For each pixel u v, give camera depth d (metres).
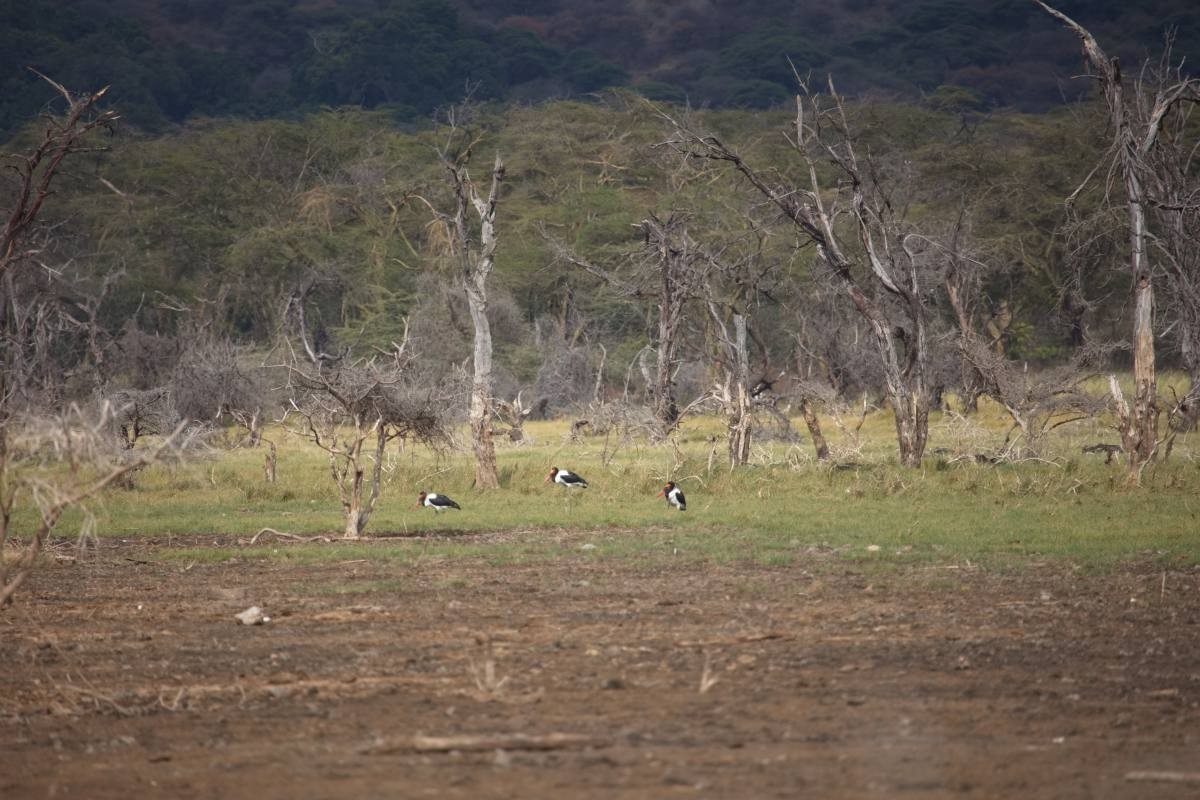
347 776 31.30
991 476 103.62
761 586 58.09
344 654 44.78
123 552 74.25
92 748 34.31
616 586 58.78
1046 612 50.91
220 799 29.84
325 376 85.62
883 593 55.84
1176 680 39.88
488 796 29.55
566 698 38.25
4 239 96.81
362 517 80.25
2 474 46.34
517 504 98.44
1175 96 112.25
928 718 35.81
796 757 32.38
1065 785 30.12
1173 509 84.81
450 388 104.25
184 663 44.00
